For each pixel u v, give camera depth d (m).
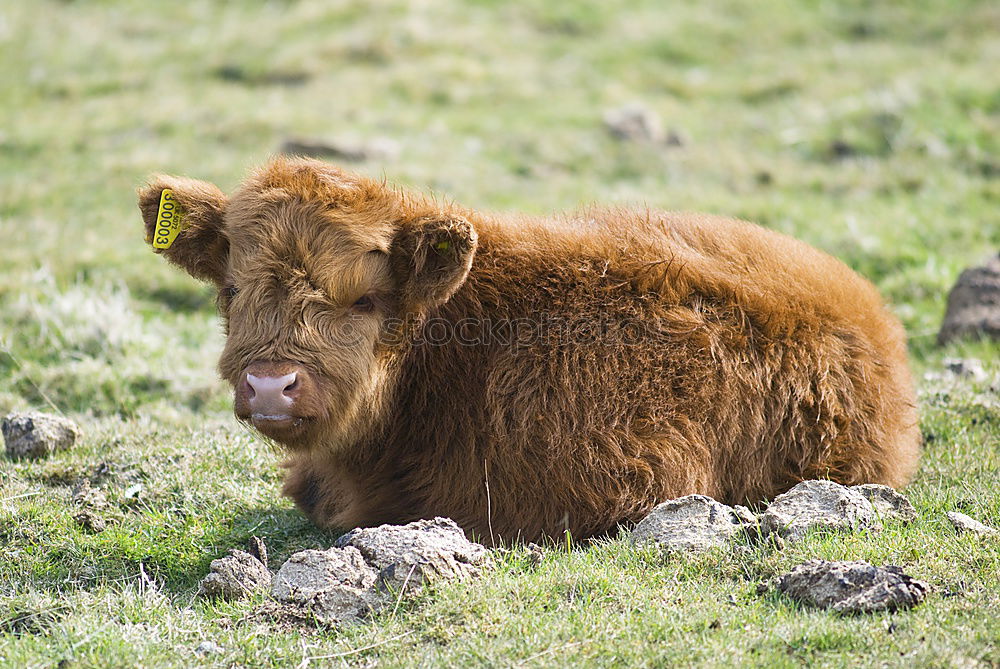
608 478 10.95
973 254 22.56
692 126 32.25
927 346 18.56
